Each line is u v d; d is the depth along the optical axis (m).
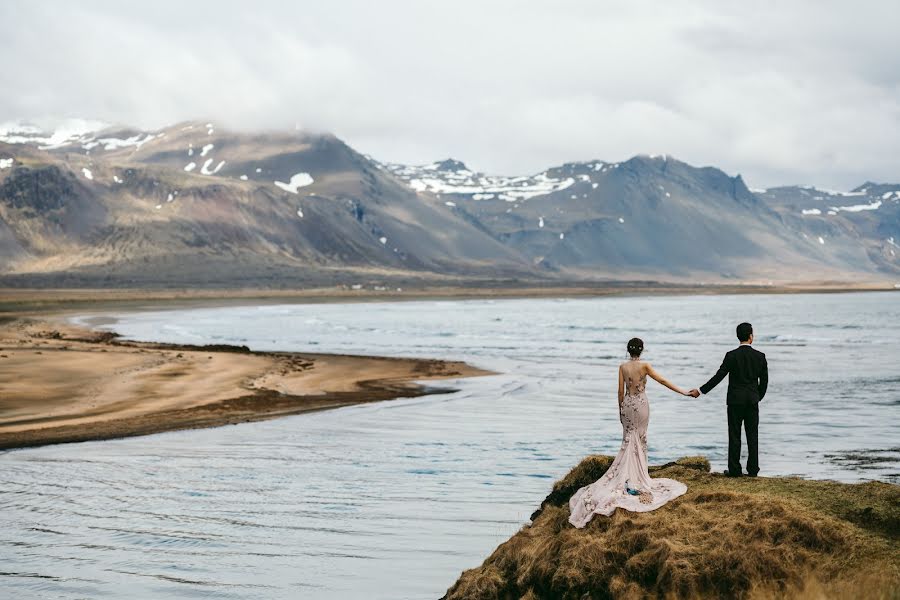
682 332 92.88
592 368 49.81
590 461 12.49
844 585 8.54
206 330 91.88
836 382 43.31
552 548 10.25
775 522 9.45
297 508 16.56
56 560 13.40
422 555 13.70
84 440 24.67
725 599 8.98
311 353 59.31
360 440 24.75
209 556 13.63
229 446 23.72
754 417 11.71
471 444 24.11
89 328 95.25
